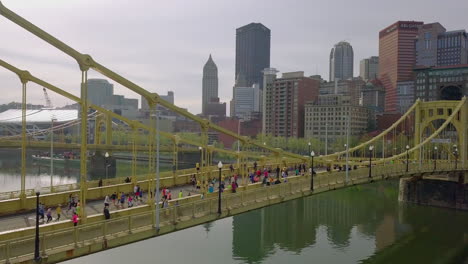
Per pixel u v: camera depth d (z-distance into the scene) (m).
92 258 47.47
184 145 168.00
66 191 40.38
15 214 32.00
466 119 78.88
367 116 196.12
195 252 50.75
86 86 27.80
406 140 123.56
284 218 69.31
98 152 121.69
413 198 80.44
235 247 52.94
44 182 103.81
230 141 195.38
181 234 59.25
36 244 21.27
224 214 32.44
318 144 155.75
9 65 30.56
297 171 54.34
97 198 39.38
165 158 165.50
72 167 142.50
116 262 46.38
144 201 37.97
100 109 41.75
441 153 98.88
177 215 29.08
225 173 54.78
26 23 25.09
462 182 75.19
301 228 62.84
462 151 78.12
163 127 194.50
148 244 53.84
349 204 80.50
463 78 169.00
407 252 51.44
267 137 174.38
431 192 78.12
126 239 25.77
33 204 34.12
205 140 39.94
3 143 95.56
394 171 57.88
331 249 52.59
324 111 185.00
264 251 51.50
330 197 88.00
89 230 23.98
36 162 157.88
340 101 191.88
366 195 90.56
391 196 89.56
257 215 71.50
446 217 69.19
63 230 22.75
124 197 35.75
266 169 56.91
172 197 39.59
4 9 24.23
